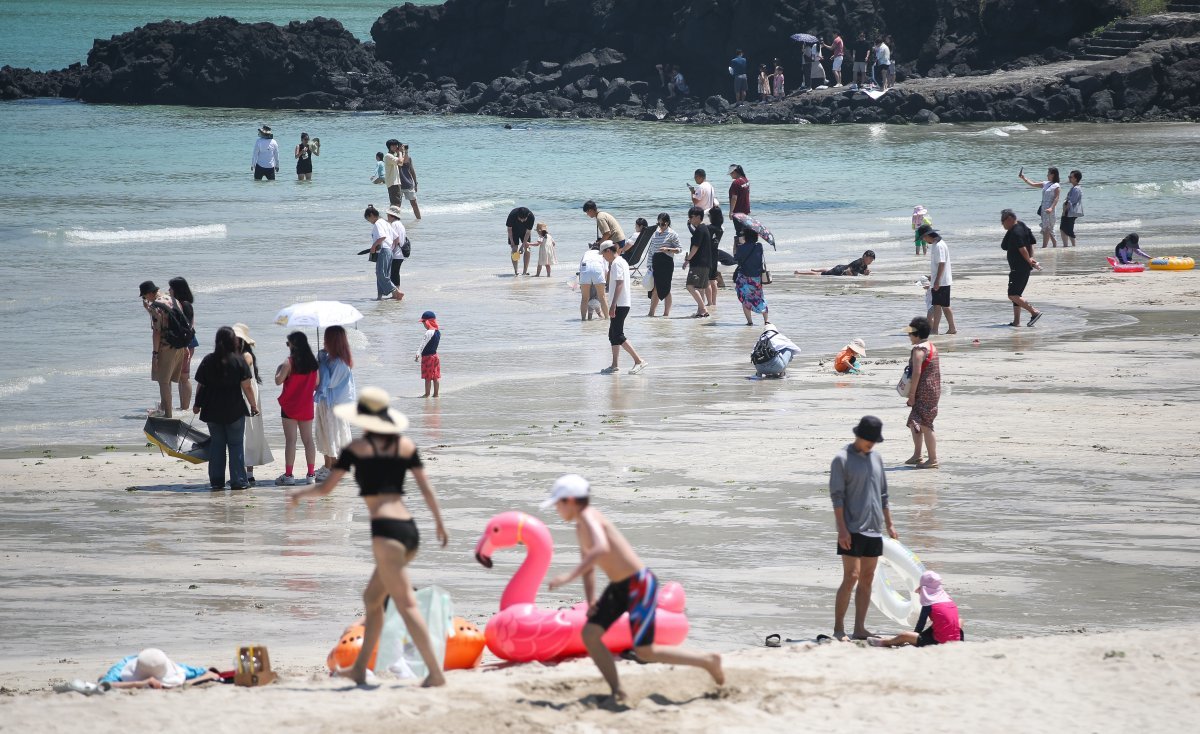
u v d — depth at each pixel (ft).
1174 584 95.45
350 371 130.52
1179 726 64.08
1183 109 643.86
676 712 64.95
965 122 647.97
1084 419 148.87
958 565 99.50
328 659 75.66
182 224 346.13
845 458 84.99
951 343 199.72
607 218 250.78
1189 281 260.21
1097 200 410.52
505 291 256.11
